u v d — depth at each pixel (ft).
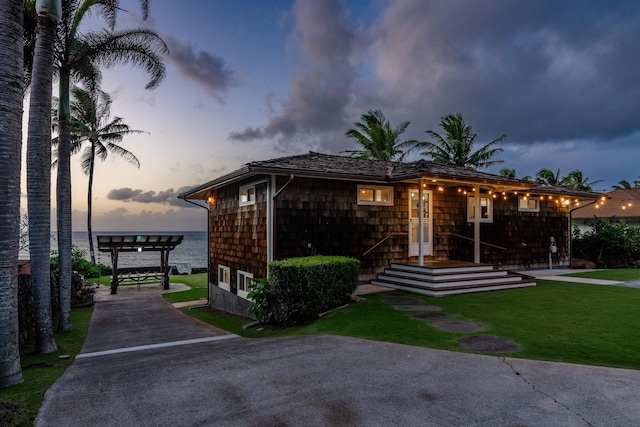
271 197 31.24
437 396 11.43
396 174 34.09
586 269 49.57
